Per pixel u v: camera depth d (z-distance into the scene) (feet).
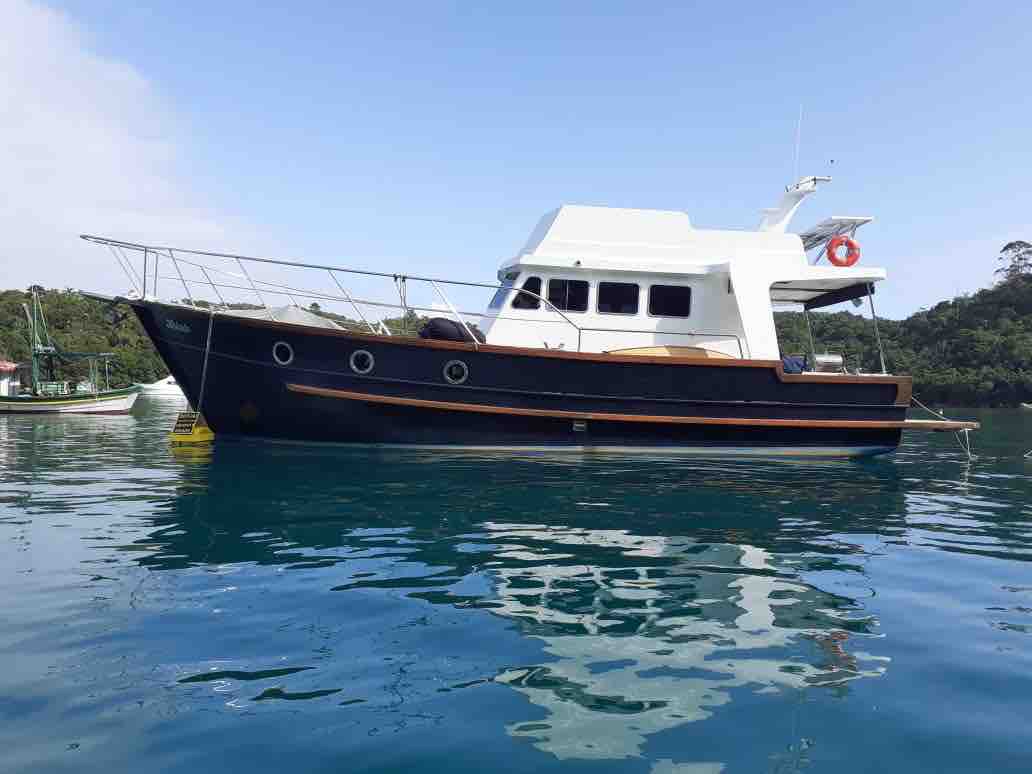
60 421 61.87
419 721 7.33
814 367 33.91
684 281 32.53
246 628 9.96
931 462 33.65
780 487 23.66
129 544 14.64
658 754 6.77
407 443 29.25
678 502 20.26
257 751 6.70
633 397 29.68
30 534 15.44
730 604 11.51
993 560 14.78
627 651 9.39
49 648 9.14
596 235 32.58
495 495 20.57
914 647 9.77
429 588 11.95
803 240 38.32
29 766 6.37
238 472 24.30
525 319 31.53
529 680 8.40
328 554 14.03
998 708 7.92
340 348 28.35
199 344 28.40
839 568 13.93
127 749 6.70
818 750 6.91
